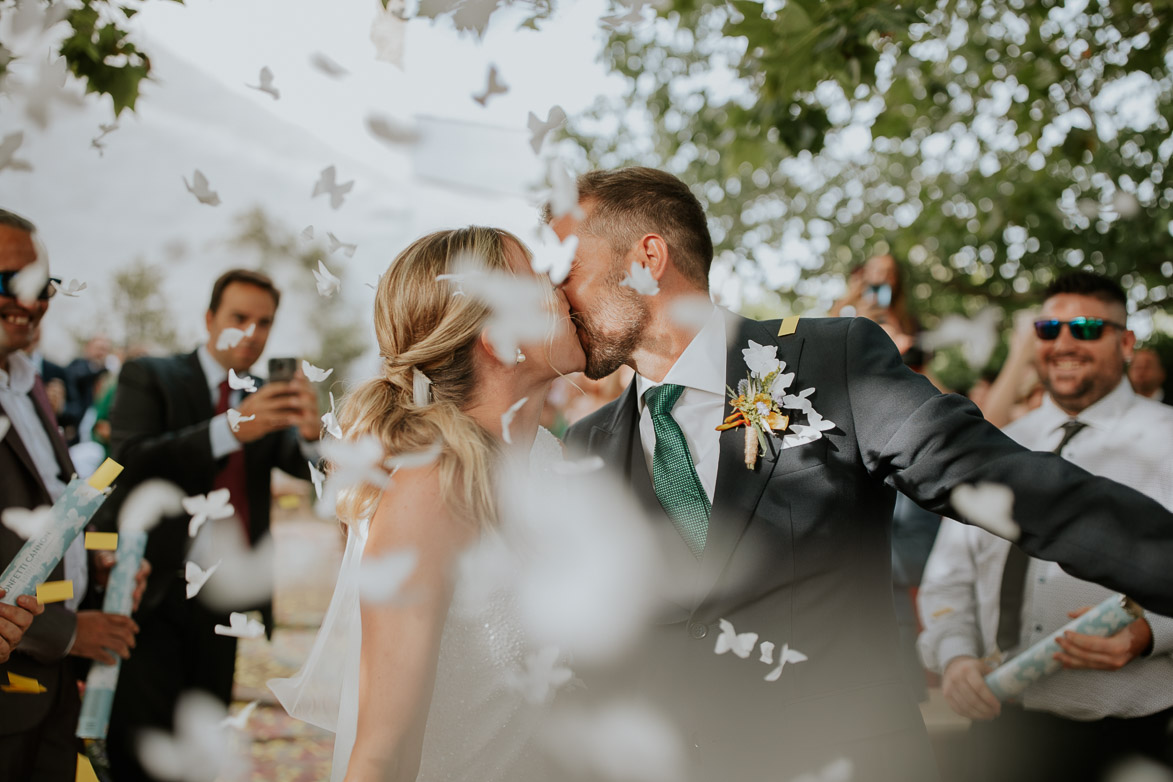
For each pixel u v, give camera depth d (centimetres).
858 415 170
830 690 160
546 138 131
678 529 175
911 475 158
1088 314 238
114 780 280
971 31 338
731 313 194
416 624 134
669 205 181
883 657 165
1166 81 496
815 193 783
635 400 196
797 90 298
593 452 192
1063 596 233
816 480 168
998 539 250
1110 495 141
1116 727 219
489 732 157
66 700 237
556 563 163
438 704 154
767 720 160
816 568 165
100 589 264
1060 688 226
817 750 157
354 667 162
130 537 262
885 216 750
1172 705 212
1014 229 569
